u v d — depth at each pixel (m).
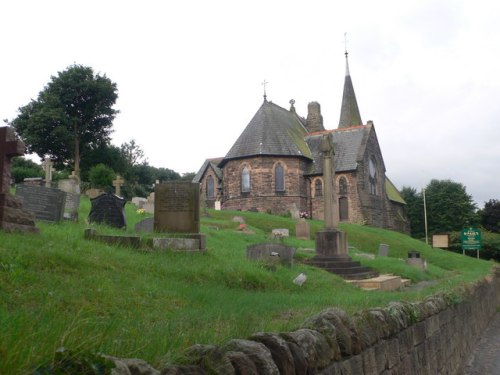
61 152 61.69
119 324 4.48
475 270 27.59
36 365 1.98
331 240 19.83
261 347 2.83
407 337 5.86
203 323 4.99
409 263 24.05
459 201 79.38
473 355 11.78
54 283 6.65
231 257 13.80
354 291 13.12
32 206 14.27
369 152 55.88
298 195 52.00
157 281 8.59
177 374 2.26
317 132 60.19
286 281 12.32
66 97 60.84
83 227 14.23
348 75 74.00
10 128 10.60
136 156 78.31
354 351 4.16
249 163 52.22
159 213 14.40
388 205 57.94
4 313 4.09
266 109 55.69
